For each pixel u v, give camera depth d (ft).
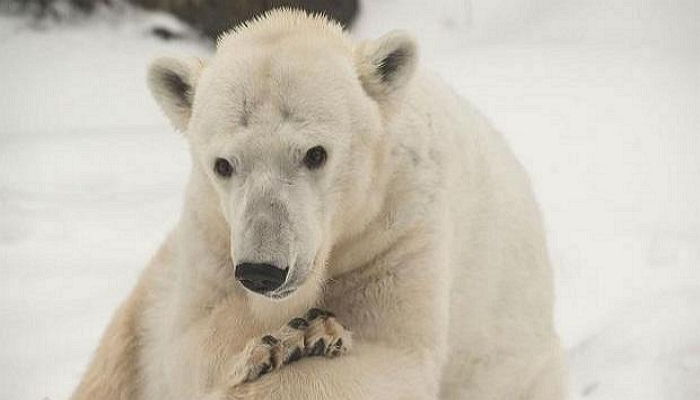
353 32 80.79
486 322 25.34
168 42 79.56
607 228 47.52
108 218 48.65
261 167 20.47
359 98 21.63
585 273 42.04
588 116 65.21
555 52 78.18
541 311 27.04
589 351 35.12
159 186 54.39
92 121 68.59
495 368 25.93
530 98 68.80
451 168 23.49
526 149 59.67
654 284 40.70
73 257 43.34
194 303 22.65
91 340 35.73
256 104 20.67
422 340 22.12
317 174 20.90
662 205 50.62
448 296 22.99
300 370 20.65
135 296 25.26
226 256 22.34
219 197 21.50
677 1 85.66
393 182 22.31
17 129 65.51
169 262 24.86
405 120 22.68
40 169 56.54
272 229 19.60
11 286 40.01
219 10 80.02
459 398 25.50
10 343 35.14
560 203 51.11
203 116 21.35
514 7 86.22
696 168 56.08
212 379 21.70
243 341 21.77
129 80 74.38
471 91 70.33
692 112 64.95
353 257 22.25
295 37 21.83
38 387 32.68
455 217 23.81
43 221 47.65
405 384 21.21
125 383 24.79
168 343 22.95
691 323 36.42
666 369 33.76
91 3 80.69
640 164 57.06
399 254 22.29
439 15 83.87
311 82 20.95
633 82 71.31
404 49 22.29
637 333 35.94
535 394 27.58
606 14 84.38
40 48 76.95
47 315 37.58
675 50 77.71
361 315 22.36
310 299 21.70
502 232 25.41
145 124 68.80
